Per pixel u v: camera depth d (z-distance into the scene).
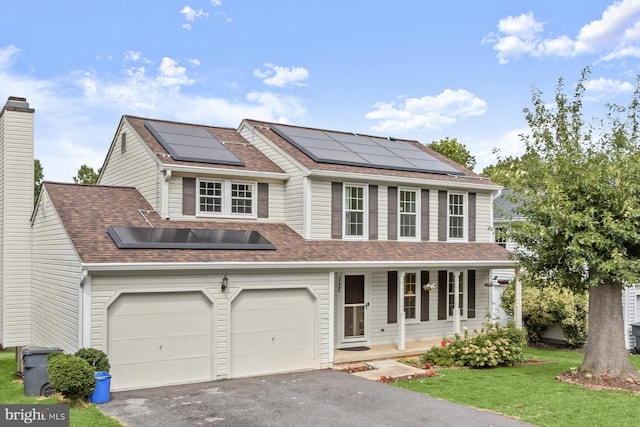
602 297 12.95
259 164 16.75
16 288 16.08
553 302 20.45
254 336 13.27
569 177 12.66
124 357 11.39
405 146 22.22
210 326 12.57
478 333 15.72
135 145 16.86
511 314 21.80
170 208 14.73
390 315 17.52
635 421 9.12
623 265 11.49
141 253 11.78
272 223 16.50
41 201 15.20
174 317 12.08
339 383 12.31
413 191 18.23
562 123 13.20
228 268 12.56
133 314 11.54
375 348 16.47
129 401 10.41
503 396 11.02
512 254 14.62
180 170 14.73
